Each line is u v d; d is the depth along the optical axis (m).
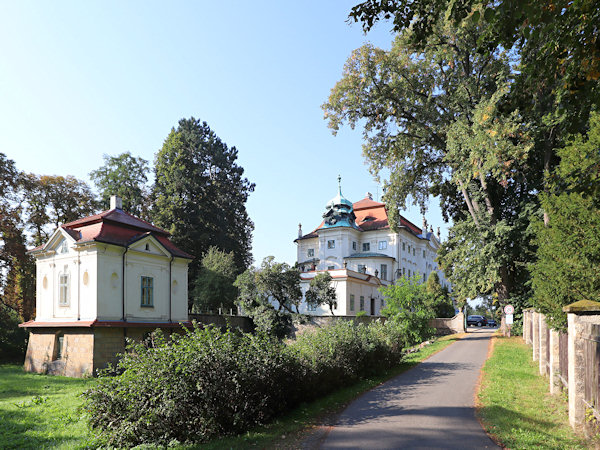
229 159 65.19
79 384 21.67
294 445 8.03
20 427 11.59
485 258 29.39
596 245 11.52
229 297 45.59
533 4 5.68
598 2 5.91
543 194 13.55
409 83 30.44
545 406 10.61
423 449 7.55
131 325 27.69
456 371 16.61
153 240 30.81
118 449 8.36
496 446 7.61
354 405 11.38
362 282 49.69
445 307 53.88
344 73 30.52
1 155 38.28
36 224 41.41
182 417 8.56
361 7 7.75
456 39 27.50
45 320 29.55
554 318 11.42
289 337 33.62
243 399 9.29
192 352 9.13
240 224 63.47
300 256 67.94
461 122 27.75
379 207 69.12
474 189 31.52
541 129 23.97
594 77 6.48
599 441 7.23
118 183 50.84
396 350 18.66
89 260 27.64
